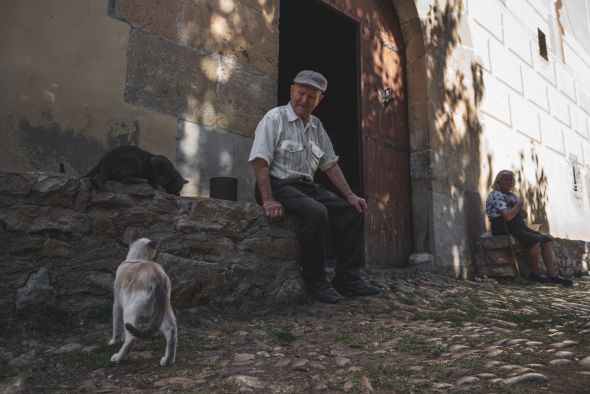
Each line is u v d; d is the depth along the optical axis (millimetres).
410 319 3336
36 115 3406
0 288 2506
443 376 1901
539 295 5047
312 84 3826
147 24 4070
